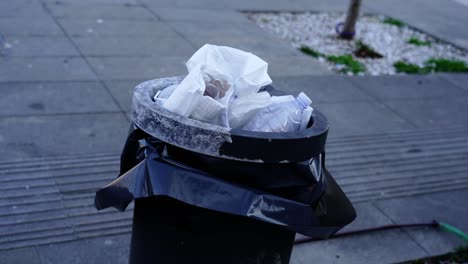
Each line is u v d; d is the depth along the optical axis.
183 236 2.35
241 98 2.42
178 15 9.26
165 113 2.23
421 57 9.18
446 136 6.28
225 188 2.20
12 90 5.79
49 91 5.89
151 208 2.37
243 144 2.16
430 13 12.32
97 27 8.09
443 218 4.67
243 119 2.40
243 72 2.53
